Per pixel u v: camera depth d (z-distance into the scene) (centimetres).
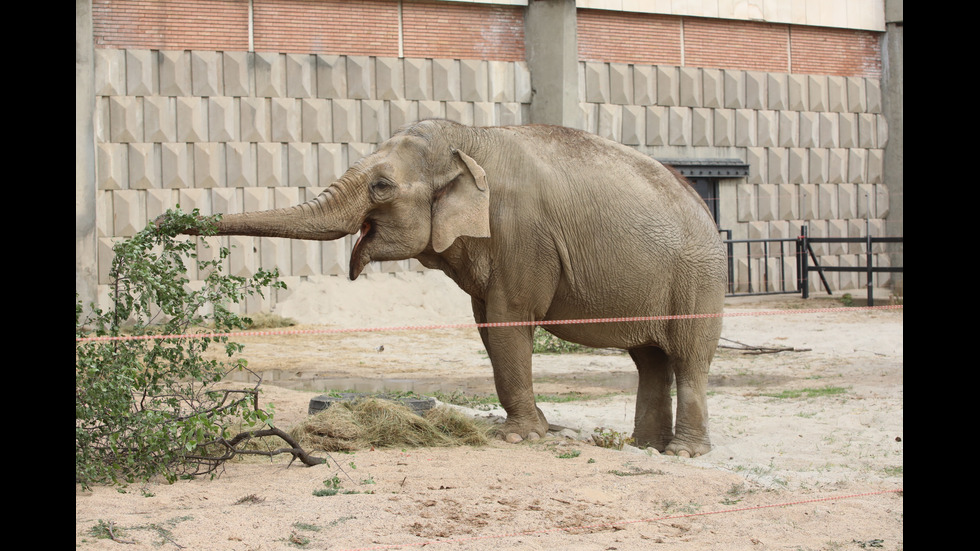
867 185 2628
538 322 830
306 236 752
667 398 898
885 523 590
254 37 1975
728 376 1337
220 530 541
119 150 1875
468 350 1650
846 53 2595
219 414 712
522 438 817
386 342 1736
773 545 543
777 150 2494
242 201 1969
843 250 2595
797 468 777
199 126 1931
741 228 2455
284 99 1994
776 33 2494
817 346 1628
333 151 2030
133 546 510
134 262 706
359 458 726
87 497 609
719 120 2416
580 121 2245
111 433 649
